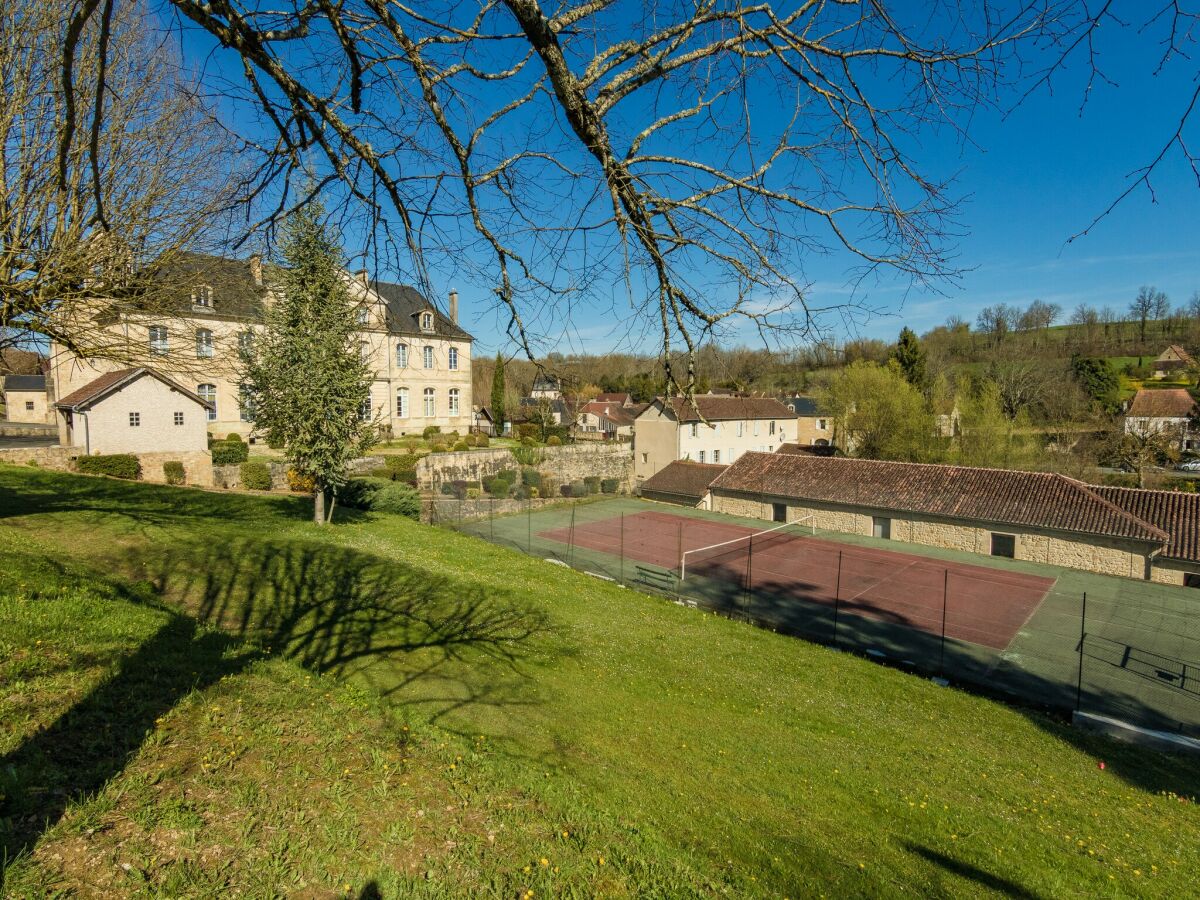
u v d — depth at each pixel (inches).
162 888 132.4
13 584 316.2
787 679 544.4
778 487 1480.1
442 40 124.3
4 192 368.8
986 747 459.2
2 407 2603.3
